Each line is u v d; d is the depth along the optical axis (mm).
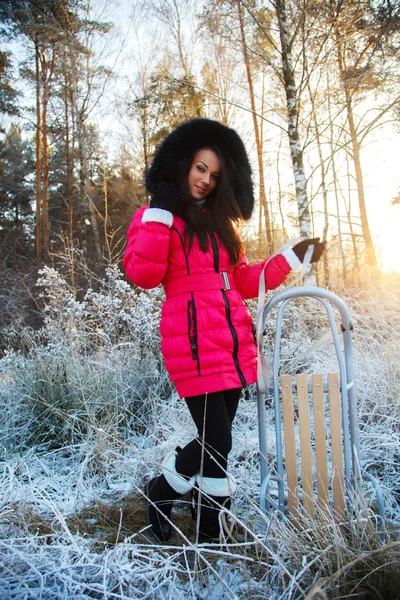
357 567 1423
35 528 1927
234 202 1928
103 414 3041
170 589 1452
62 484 2377
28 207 25328
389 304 4211
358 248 13422
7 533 1826
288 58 7219
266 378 1876
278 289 4512
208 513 1795
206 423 1768
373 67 7160
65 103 17266
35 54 16781
